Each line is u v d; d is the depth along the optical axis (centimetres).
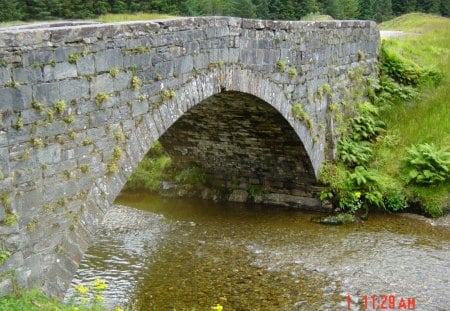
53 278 728
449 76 1767
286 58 1238
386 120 1609
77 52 732
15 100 654
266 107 1221
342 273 1062
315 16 3444
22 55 656
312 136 1381
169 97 909
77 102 742
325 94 1420
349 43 1505
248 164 1516
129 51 821
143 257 1149
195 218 1423
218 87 1030
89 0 2900
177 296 968
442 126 1548
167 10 3162
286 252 1172
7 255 660
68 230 749
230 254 1164
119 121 818
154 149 1764
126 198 1609
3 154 649
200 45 972
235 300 955
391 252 1162
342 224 1347
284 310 919
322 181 1434
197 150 1562
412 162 1412
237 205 1535
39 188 701
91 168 779
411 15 3691
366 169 1463
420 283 1016
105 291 979
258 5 3566
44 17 2745
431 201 1369
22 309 636
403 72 1727
